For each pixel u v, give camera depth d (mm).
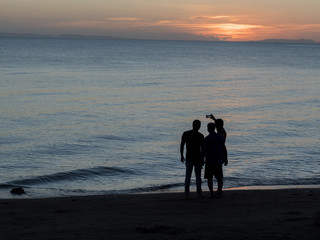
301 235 5086
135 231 5457
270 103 38625
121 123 26781
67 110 31766
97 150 19047
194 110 33719
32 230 5750
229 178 14188
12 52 152500
